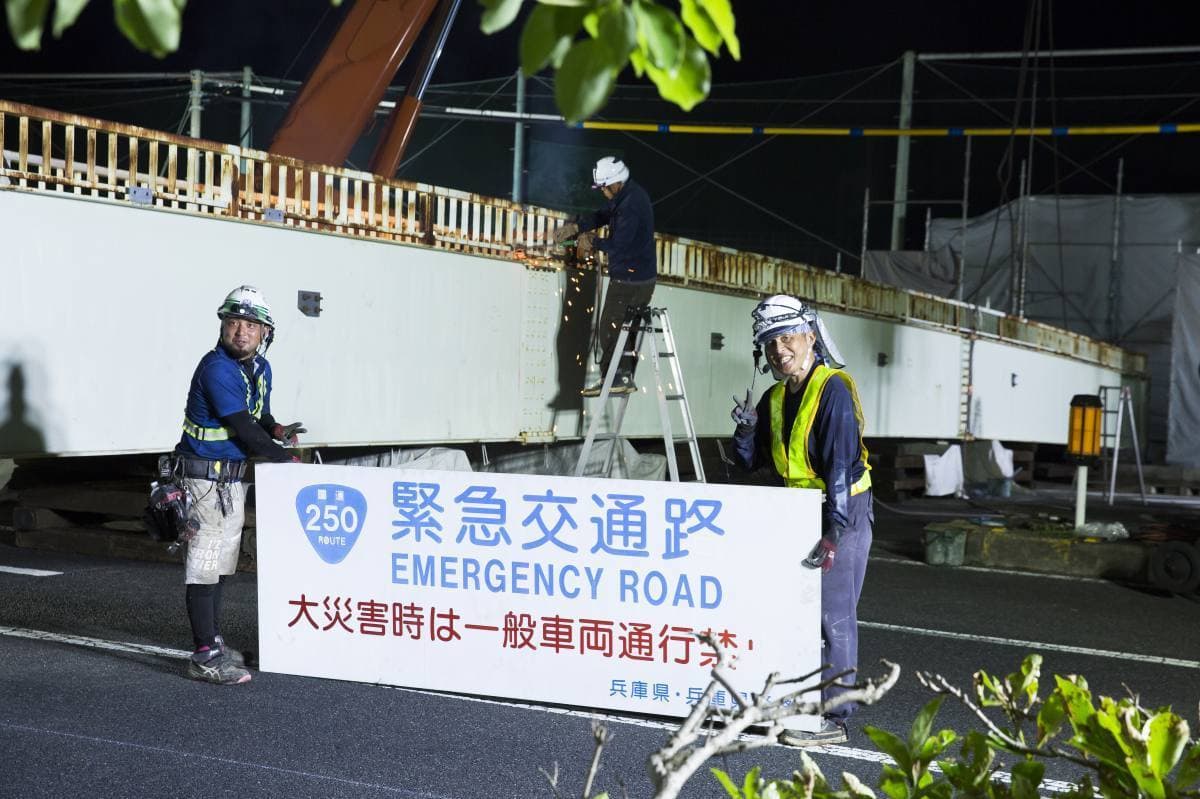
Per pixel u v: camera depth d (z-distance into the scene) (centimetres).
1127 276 2495
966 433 1670
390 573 542
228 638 639
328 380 823
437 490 532
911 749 187
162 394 737
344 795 414
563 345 1016
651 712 507
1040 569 962
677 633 502
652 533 503
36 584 763
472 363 930
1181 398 2005
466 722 502
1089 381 2095
